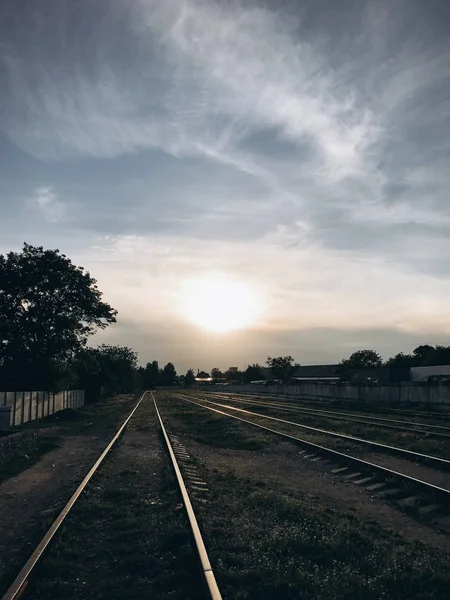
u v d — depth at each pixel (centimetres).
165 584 655
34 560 706
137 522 935
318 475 1473
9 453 1884
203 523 912
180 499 1088
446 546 843
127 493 1177
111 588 654
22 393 3634
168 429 2791
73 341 4997
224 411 4316
